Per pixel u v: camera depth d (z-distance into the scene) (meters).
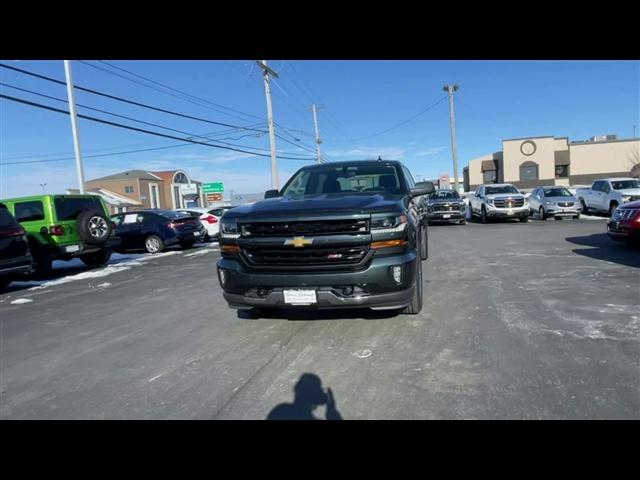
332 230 3.83
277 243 3.89
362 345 3.91
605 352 3.47
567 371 3.16
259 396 3.05
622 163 43.56
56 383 3.50
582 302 4.97
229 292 4.18
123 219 14.12
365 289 3.82
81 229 9.93
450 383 3.07
